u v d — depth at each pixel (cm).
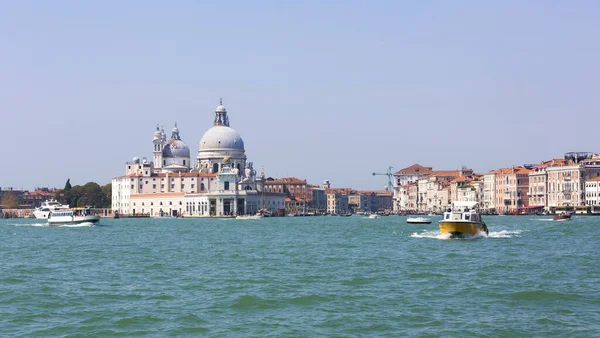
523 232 16188
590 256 10075
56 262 9925
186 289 7162
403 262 9400
